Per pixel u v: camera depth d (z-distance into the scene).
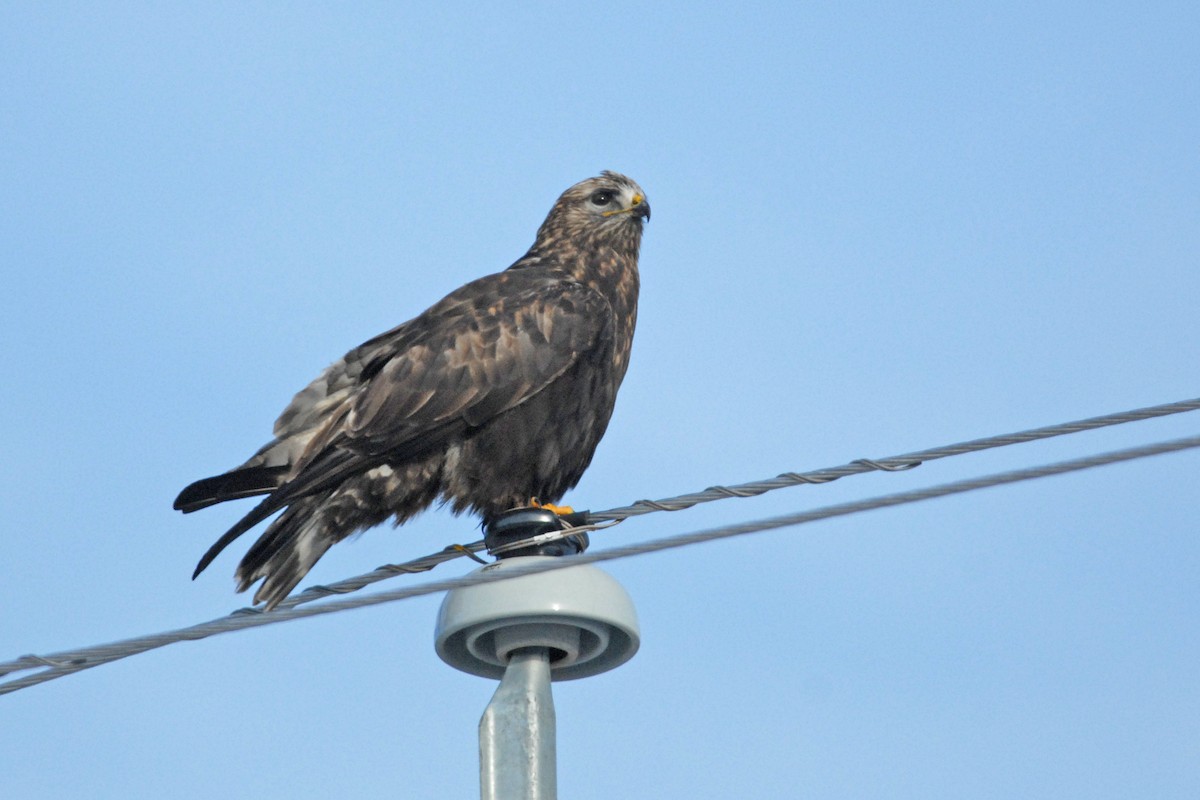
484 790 8.90
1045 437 8.20
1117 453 7.28
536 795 8.84
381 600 8.18
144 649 8.34
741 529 7.78
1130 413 8.00
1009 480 7.42
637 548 7.98
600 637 9.65
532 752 8.95
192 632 8.29
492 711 9.10
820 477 8.88
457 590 9.62
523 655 9.51
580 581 9.50
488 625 9.46
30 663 8.39
